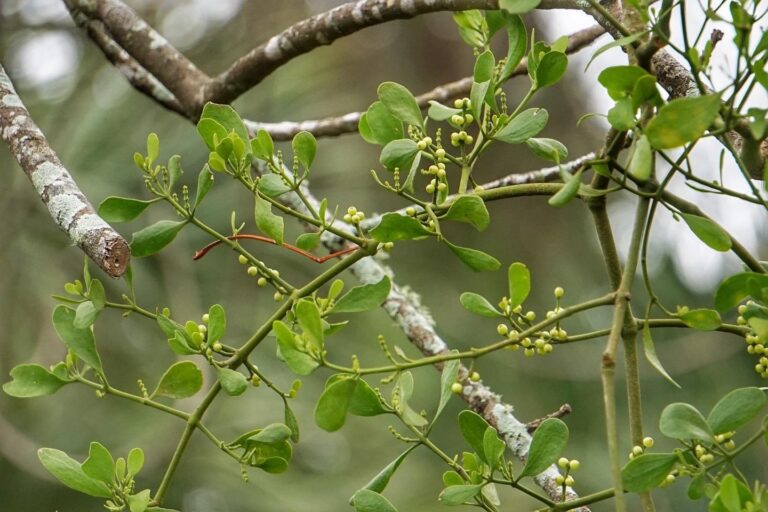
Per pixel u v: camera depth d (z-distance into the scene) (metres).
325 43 1.88
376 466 3.67
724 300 1.58
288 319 1.63
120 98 2.82
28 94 2.80
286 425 1.64
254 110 3.02
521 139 1.61
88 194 2.69
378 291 1.61
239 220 2.96
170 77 1.98
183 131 2.85
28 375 1.63
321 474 3.65
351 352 3.48
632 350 1.62
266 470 1.64
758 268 1.62
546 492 1.73
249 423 3.19
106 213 1.64
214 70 2.98
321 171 3.28
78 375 1.64
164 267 2.91
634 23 1.59
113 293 2.92
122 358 3.12
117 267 1.62
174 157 1.64
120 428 3.12
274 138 2.01
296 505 3.32
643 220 1.59
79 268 2.87
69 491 3.38
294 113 3.07
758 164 1.61
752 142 1.60
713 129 1.57
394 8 1.81
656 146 1.51
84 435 3.14
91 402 3.16
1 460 3.34
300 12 3.20
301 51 1.89
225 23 3.06
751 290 1.57
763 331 1.54
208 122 1.62
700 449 1.57
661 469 1.55
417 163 1.62
